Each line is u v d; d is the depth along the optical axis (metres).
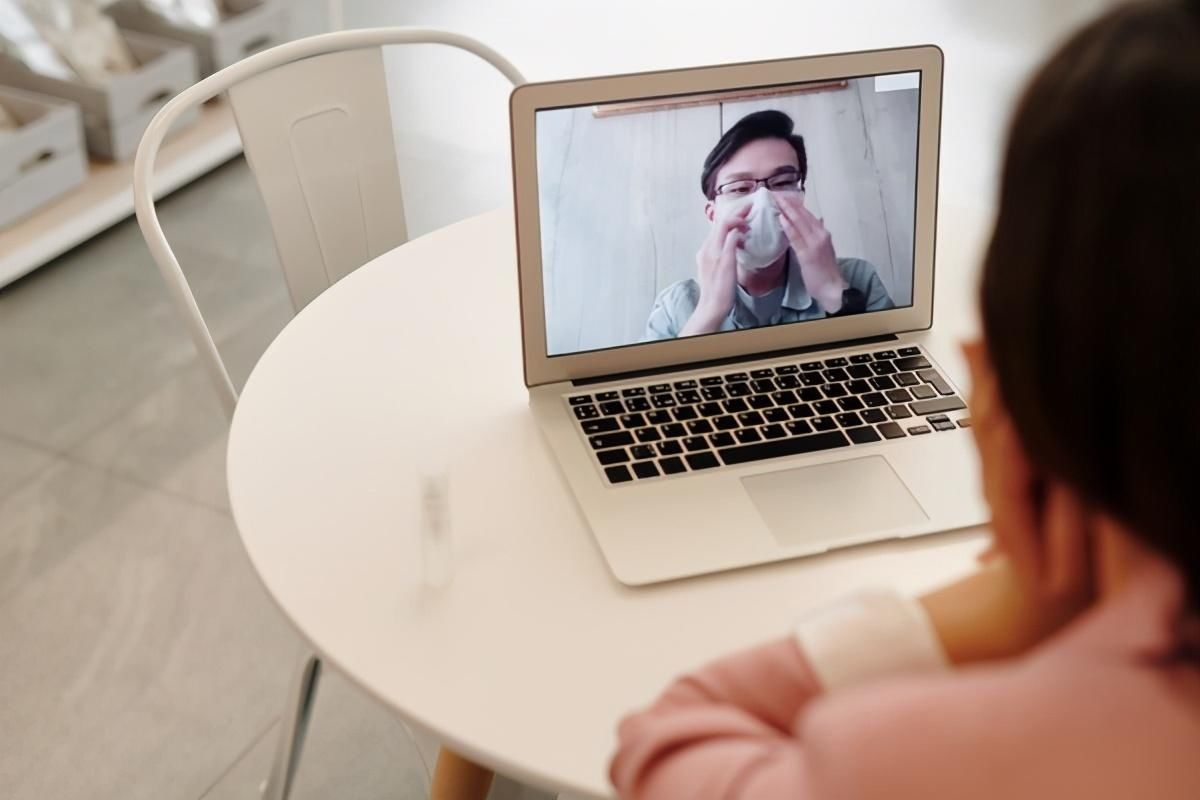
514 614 0.86
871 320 1.15
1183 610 0.38
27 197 2.62
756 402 1.07
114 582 1.89
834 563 0.91
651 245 1.08
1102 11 0.38
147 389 2.31
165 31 3.00
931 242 1.14
